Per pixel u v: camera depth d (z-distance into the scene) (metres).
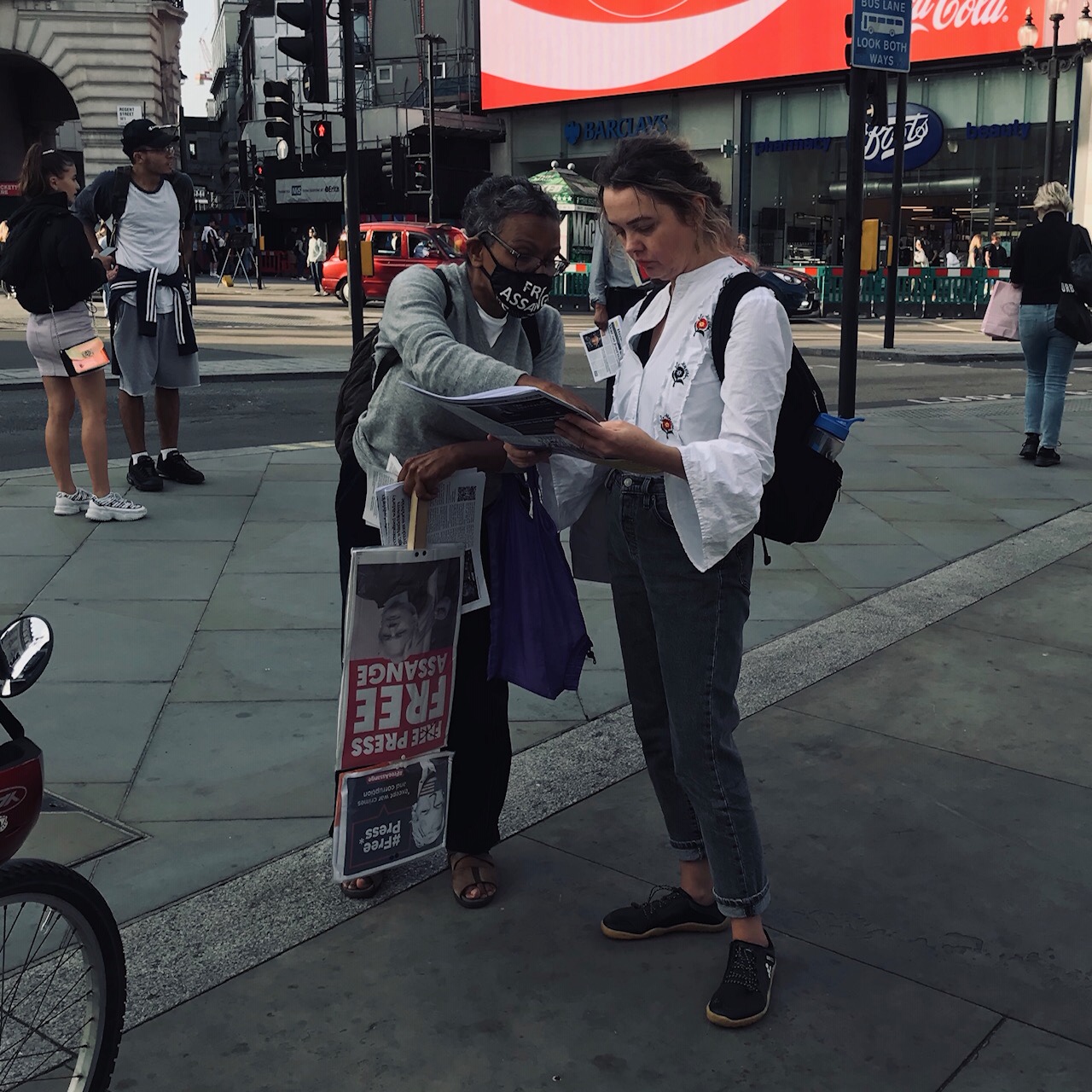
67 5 33.69
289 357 15.61
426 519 2.65
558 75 34.25
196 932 2.76
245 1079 2.29
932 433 9.48
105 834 3.18
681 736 2.50
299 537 6.07
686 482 2.32
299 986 2.58
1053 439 8.06
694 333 2.34
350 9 9.62
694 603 2.43
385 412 2.72
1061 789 3.49
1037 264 7.84
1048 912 2.87
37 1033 2.17
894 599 5.22
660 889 2.92
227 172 75.94
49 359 6.14
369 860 2.80
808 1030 2.45
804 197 31.27
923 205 29.70
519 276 2.60
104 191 6.67
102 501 6.28
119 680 4.22
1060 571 5.64
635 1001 2.54
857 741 3.81
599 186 2.40
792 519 2.40
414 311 2.57
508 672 2.81
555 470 2.73
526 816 3.33
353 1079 2.30
